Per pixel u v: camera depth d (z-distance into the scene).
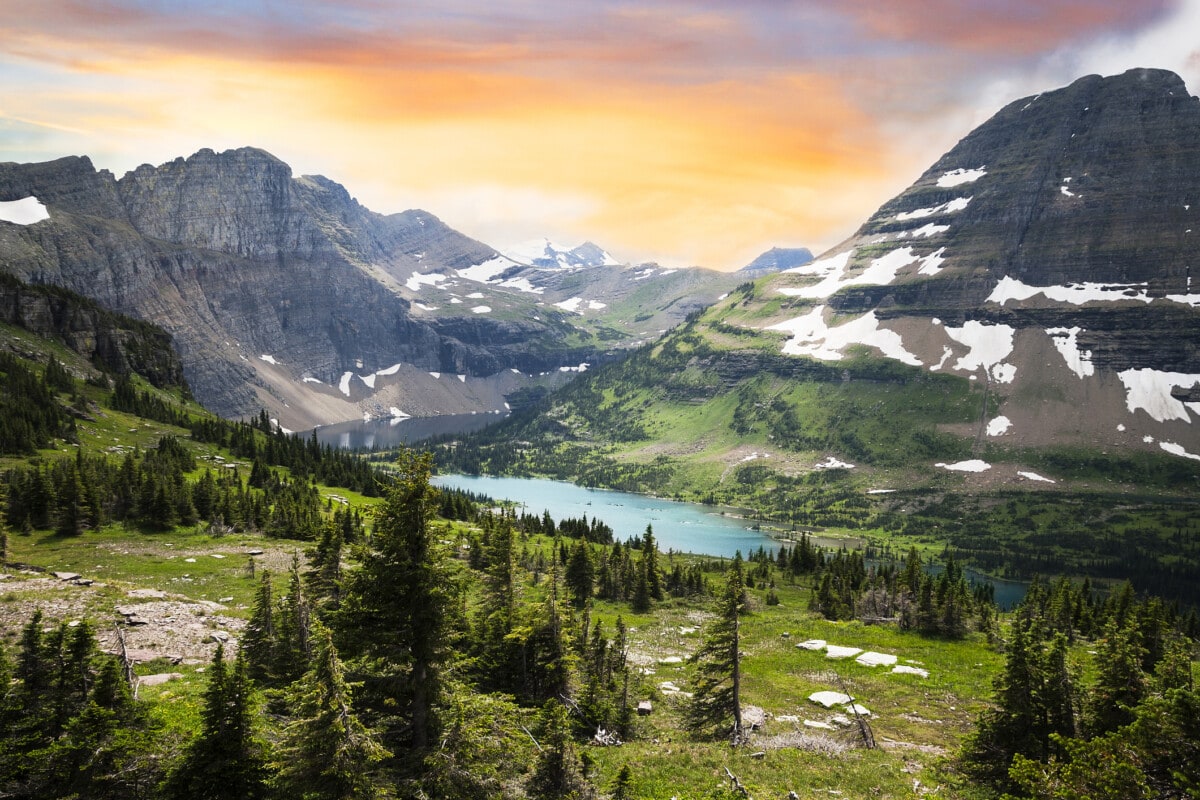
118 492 100.19
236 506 107.12
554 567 45.22
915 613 78.81
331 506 134.50
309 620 38.41
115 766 23.67
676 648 72.38
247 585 70.56
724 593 43.38
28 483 90.94
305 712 22.16
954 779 33.47
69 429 143.88
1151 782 23.34
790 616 96.06
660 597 103.94
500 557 47.88
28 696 27.67
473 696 26.81
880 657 62.66
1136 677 31.67
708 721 42.88
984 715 34.34
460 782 24.20
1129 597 99.06
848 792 32.09
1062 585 109.06
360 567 26.48
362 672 25.88
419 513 25.66
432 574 25.53
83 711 24.50
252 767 22.75
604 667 47.38
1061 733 31.38
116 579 69.12
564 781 27.56
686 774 34.19
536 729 30.22
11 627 44.56
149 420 189.12
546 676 42.12
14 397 149.88
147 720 26.48
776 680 56.44
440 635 25.66
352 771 21.50
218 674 23.31
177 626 50.44
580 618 50.91
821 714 47.53
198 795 22.31
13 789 23.16
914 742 41.59
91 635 29.50
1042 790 24.17
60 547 83.12
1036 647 34.53
